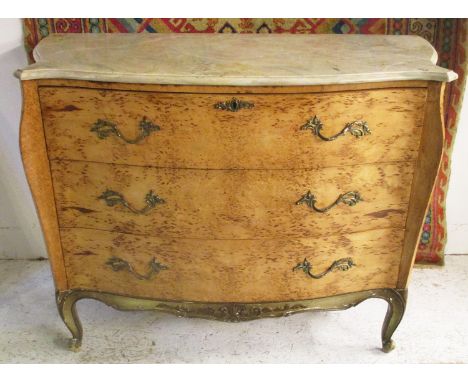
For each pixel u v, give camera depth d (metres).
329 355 1.63
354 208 1.30
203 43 1.47
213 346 1.67
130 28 1.68
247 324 1.77
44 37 1.62
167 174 1.25
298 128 1.18
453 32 1.63
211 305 1.43
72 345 1.62
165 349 1.66
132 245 1.36
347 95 1.16
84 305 1.84
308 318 1.79
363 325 1.76
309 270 1.37
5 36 1.67
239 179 1.24
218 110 1.15
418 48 1.41
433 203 1.92
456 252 2.09
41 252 2.08
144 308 1.46
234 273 1.37
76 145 1.24
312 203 1.27
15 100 1.77
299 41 1.51
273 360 1.61
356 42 1.49
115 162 1.25
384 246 1.38
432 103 1.19
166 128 1.19
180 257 1.36
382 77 1.14
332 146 1.21
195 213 1.29
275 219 1.29
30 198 1.96
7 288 1.93
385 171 1.27
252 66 1.20
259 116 1.16
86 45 1.42
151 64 1.22
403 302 1.48
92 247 1.39
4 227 2.02
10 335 1.71
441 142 1.21
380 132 1.21
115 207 1.31
